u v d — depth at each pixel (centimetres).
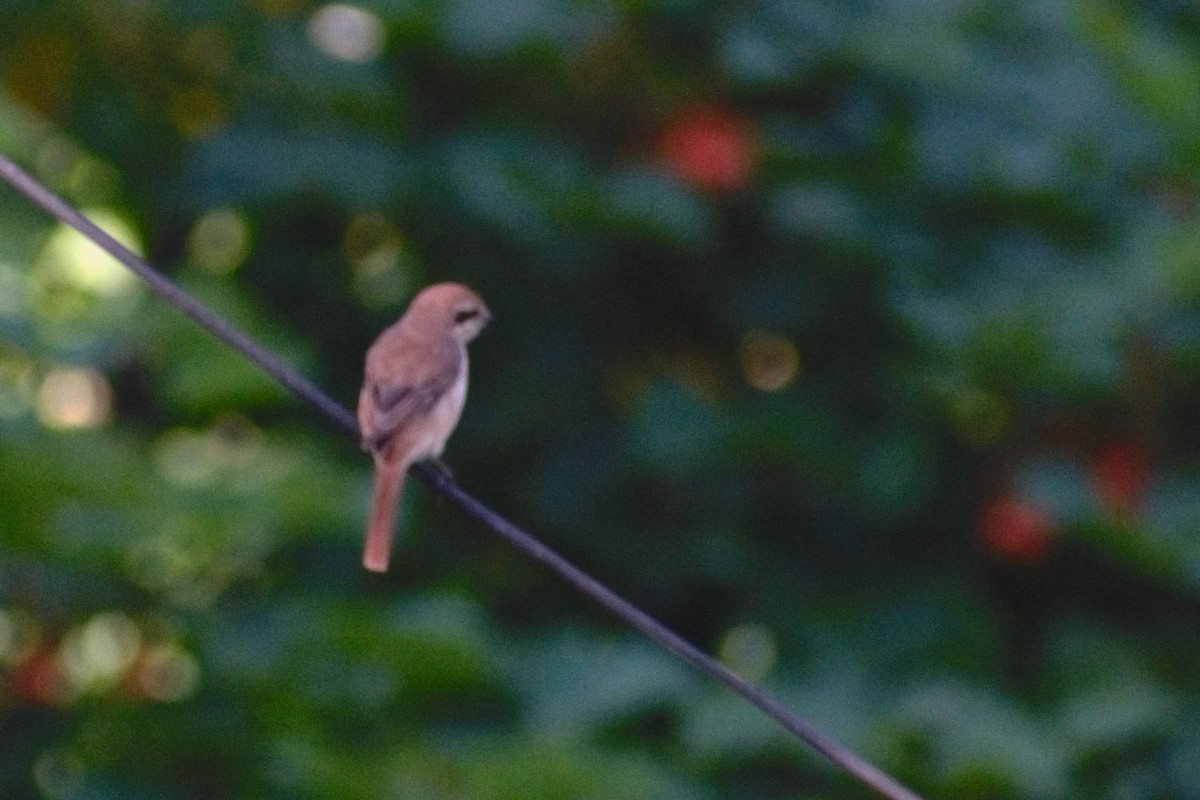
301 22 1457
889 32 1441
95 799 1270
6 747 1308
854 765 910
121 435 1262
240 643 1290
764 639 1440
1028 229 1456
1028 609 1480
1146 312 1421
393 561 1448
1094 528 1407
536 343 1511
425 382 1116
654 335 1525
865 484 1437
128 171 1448
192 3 1430
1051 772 1290
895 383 1431
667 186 1413
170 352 1267
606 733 1284
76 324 1264
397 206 1438
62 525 1209
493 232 1466
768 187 1437
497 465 1506
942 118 1452
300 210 1464
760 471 1479
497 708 1288
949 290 1419
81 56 1435
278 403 1273
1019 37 1506
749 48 1415
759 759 1286
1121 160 1489
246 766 1273
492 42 1415
